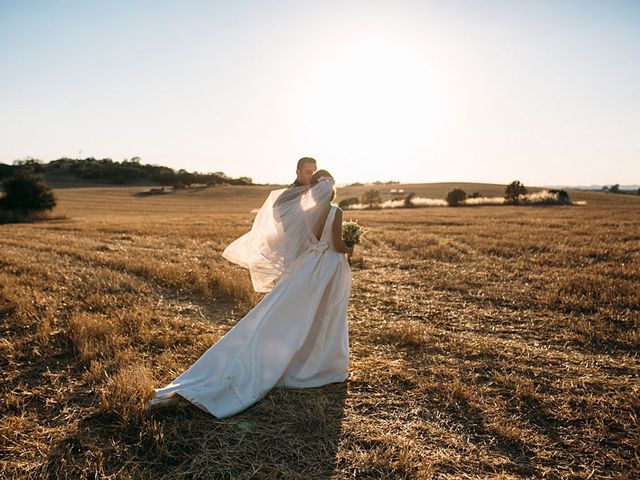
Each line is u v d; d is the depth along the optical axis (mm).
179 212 52094
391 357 5281
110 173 132375
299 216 4422
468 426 3805
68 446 3447
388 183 130250
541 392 4387
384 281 9508
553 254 12750
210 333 5977
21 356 5078
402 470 3230
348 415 3945
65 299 7402
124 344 5398
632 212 35750
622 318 6562
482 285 9000
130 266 10250
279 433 3645
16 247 14602
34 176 40812
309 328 4348
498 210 42562
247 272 9680
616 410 4039
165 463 3291
